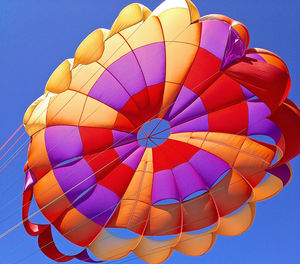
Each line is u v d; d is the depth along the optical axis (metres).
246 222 8.09
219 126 8.33
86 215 8.24
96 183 8.36
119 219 8.44
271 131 8.05
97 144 8.12
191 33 7.55
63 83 6.71
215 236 8.22
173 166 8.64
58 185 8.00
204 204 8.49
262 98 6.76
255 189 8.15
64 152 7.88
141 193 8.62
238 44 6.64
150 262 8.17
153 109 8.20
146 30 7.39
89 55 6.44
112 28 6.37
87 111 7.89
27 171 7.51
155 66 7.88
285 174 7.63
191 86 8.12
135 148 8.55
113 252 8.15
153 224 8.52
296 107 7.62
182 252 8.26
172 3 7.11
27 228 7.62
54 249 7.86
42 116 7.48
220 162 8.46
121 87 7.90
